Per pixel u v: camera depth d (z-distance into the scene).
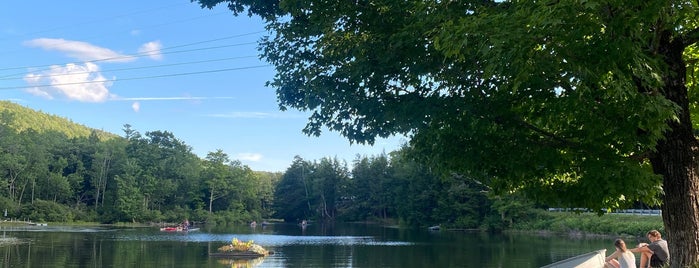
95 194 106.81
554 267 9.09
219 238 53.75
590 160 6.43
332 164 122.75
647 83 5.66
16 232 59.69
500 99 6.58
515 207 62.75
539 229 59.97
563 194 7.39
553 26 5.10
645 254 10.31
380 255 33.78
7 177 98.06
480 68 6.70
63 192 101.12
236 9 8.55
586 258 9.14
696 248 6.43
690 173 6.54
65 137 126.62
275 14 8.32
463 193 72.81
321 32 7.62
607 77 5.60
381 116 7.25
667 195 6.67
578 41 5.24
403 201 85.50
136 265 28.16
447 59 6.65
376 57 6.99
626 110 5.67
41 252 34.28
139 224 95.06
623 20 5.16
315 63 8.08
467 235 57.66
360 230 74.56
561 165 6.83
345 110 7.91
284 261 30.58
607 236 47.41
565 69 5.53
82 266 27.36
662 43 6.44
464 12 6.48
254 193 119.44
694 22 6.26
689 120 6.59
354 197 116.69
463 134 6.77
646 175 6.15
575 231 53.09
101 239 49.53
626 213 51.41
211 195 109.50
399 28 6.98
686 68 7.14
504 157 6.98
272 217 129.75
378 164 109.94
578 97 5.69
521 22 5.39
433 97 6.89
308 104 8.02
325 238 53.41
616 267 10.49
